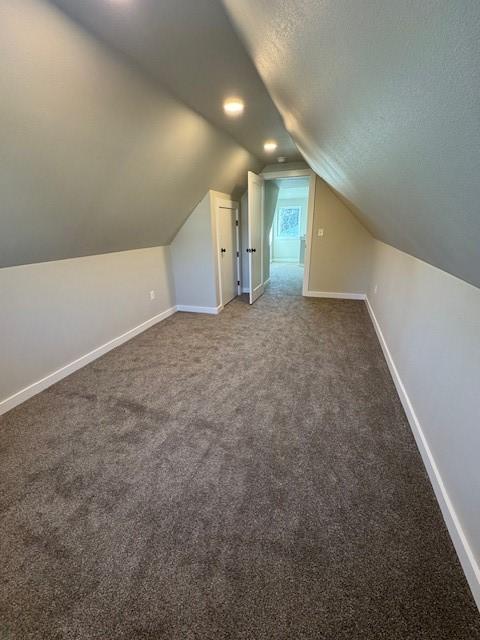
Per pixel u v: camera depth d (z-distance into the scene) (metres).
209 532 1.32
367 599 1.08
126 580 1.15
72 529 1.34
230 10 1.25
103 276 3.03
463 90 0.45
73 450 1.79
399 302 2.60
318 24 0.68
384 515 1.38
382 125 0.82
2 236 1.92
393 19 0.47
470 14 0.35
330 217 4.75
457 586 1.11
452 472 1.34
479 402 1.17
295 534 1.30
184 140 2.69
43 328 2.44
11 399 2.21
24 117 1.49
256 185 4.51
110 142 2.05
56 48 1.38
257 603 1.08
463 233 0.92
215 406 2.19
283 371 2.68
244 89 2.09
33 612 1.06
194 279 4.30
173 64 1.76
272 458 1.71
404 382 2.21
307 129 1.78
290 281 6.50
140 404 2.23
